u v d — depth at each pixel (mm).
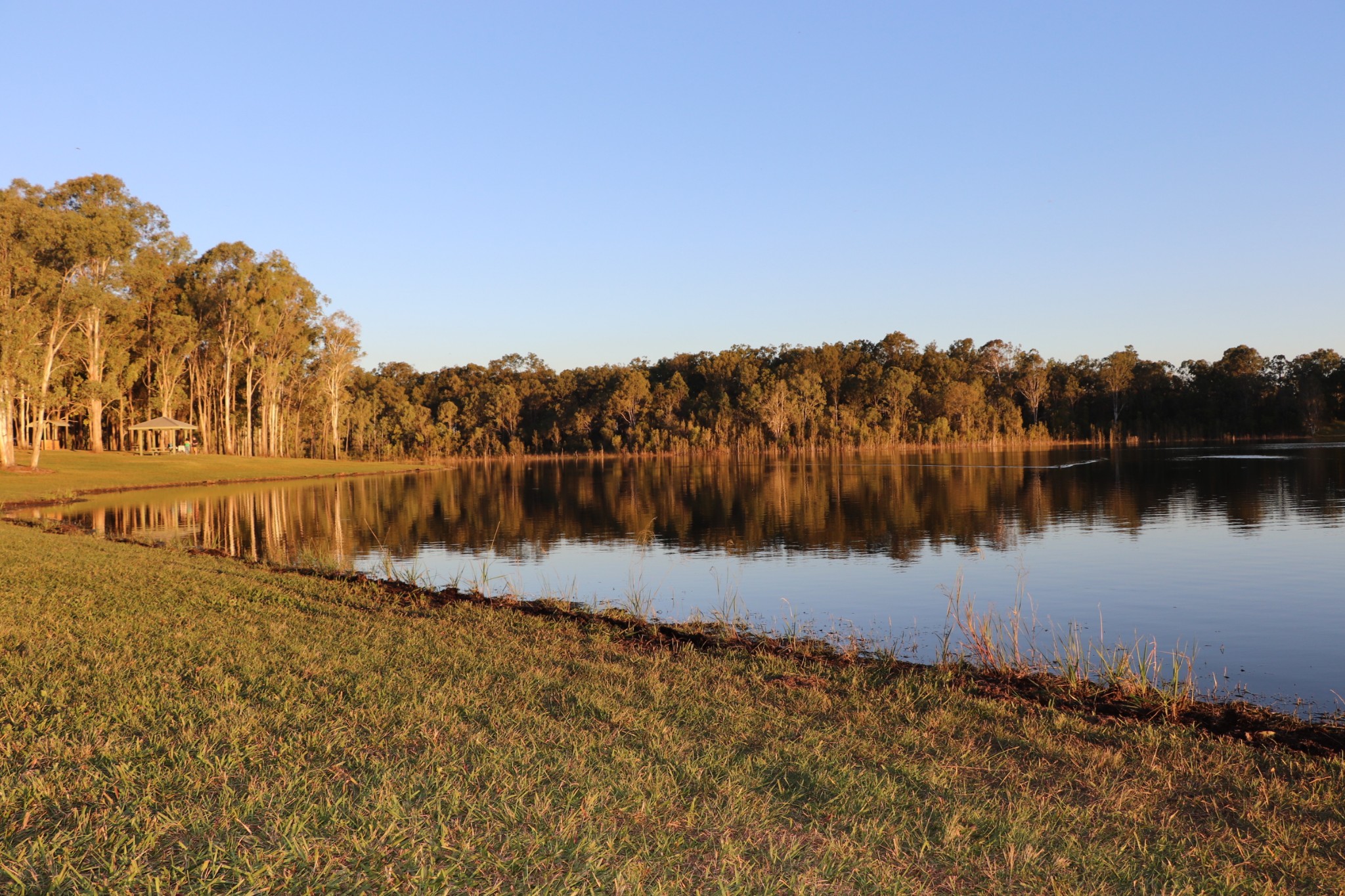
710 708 7941
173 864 4543
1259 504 34906
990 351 133125
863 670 10039
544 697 8141
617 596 17469
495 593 17469
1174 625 14578
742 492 46562
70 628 10711
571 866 4629
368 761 6195
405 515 36156
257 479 62812
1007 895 4582
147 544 24312
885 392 113938
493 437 124688
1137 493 41156
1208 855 5188
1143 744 7406
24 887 4211
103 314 67312
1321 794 6281
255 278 81438
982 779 6418
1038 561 21625
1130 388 125312
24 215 51125
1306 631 14039
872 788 5977
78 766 5895
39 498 41469
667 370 138375
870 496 42312
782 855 4891
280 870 4520
